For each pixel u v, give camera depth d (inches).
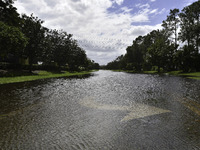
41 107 298.8
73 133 184.4
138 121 225.1
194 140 165.8
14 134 179.6
